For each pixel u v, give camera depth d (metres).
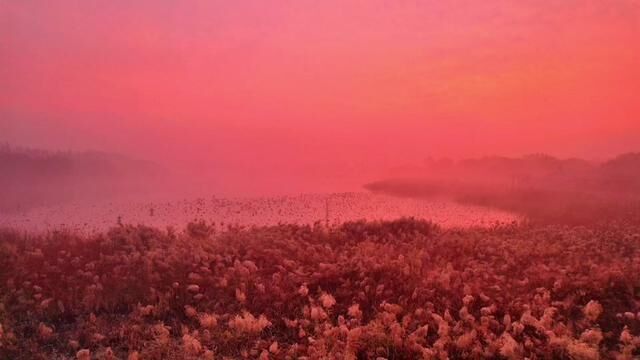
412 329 13.83
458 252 21.03
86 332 13.33
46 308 14.70
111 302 15.30
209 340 13.03
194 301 15.51
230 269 17.27
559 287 15.95
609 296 15.30
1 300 14.80
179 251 18.89
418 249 21.02
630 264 17.95
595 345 12.02
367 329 13.41
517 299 15.16
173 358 12.07
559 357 12.13
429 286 16.33
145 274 16.91
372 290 16.05
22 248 19.52
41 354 12.09
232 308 15.06
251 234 22.22
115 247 19.97
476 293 15.78
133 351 12.15
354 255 19.41
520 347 12.21
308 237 22.67
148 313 14.70
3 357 12.05
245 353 12.27
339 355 11.97
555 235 25.77
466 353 12.40
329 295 15.21
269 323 13.88
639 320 13.52
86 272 16.94
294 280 16.70
